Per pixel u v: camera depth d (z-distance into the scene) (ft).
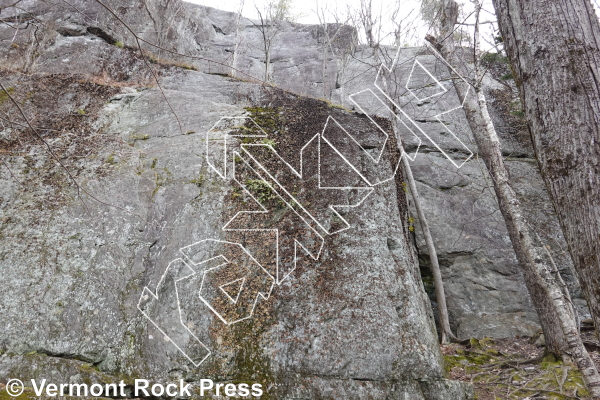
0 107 17.93
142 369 12.17
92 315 12.95
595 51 8.47
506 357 17.13
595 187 7.78
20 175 15.96
